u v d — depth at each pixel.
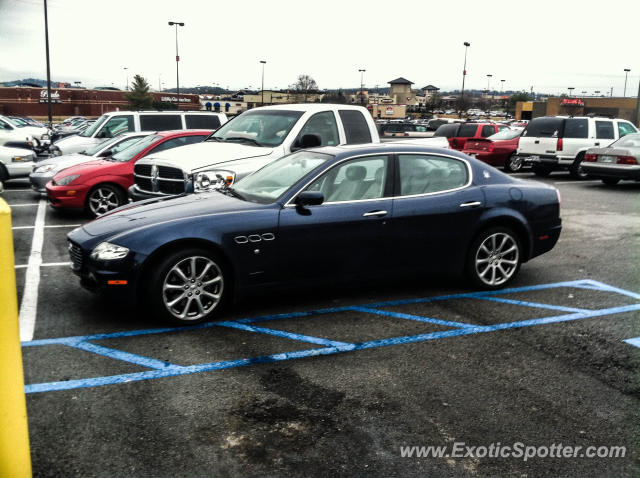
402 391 3.68
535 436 3.18
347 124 8.37
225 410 3.40
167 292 4.69
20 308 5.21
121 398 3.53
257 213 4.85
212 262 4.77
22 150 14.39
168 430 3.17
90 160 10.64
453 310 5.29
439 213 5.43
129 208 5.37
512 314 5.20
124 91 80.69
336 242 5.07
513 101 116.06
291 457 2.94
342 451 3.00
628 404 3.55
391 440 3.11
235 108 114.00
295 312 5.17
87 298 5.53
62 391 3.60
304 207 4.98
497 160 18.23
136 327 4.75
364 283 5.34
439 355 4.26
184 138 10.16
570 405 3.53
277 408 3.44
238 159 7.41
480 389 3.72
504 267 5.98
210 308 4.85
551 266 7.01
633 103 74.69
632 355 4.31
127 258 4.52
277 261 4.92
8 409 2.13
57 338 4.50
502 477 2.82
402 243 5.33
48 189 9.71
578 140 16.27
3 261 2.05
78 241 4.79
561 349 4.41
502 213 5.70
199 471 2.81
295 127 7.89
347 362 4.11
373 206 5.19
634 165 13.96
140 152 9.90
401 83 130.88
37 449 2.96
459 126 20.97
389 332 4.71
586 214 10.71
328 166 5.18
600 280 6.40
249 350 4.30
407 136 29.20
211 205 5.05
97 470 2.80
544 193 6.01
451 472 2.85
